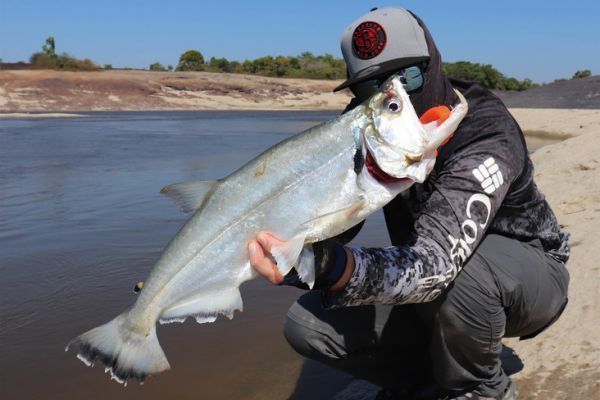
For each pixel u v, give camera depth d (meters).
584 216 3.04
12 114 21.45
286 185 1.10
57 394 1.70
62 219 3.88
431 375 1.56
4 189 5.11
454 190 1.16
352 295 1.07
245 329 2.15
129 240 3.34
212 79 35.25
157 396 1.70
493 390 1.41
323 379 1.79
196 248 1.14
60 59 35.06
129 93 29.50
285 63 44.75
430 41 1.28
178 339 2.08
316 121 18.77
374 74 1.25
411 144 1.05
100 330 1.16
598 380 1.49
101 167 6.65
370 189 1.08
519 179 1.29
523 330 1.45
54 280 2.67
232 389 1.74
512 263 1.32
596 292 1.97
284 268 1.06
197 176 5.93
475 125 1.24
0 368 1.85
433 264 1.09
